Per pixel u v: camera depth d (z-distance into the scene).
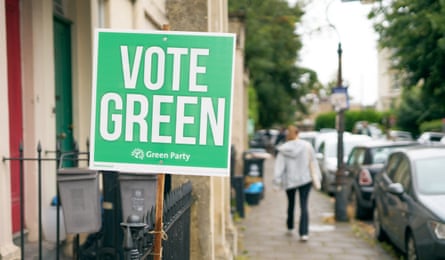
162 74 2.84
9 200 4.14
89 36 6.73
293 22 12.59
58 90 6.32
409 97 36.25
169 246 3.13
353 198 10.56
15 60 5.36
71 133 6.66
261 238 8.34
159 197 2.85
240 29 11.10
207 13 4.59
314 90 35.91
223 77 2.82
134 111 2.84
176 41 2.84
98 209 4.08
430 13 8.45
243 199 10.10
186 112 2.83
